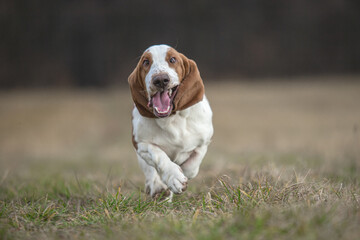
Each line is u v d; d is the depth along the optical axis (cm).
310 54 4084
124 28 4072
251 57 4016
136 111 509
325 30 4191
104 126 2070
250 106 2122
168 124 469
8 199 551
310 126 1622
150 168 528
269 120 1809
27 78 3844
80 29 4009
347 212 353
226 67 3966
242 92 2562
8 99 2672
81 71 3912
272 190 441
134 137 501
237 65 3978
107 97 2736
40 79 3850
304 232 317
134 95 465
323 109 1989
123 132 1962
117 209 441
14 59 3900
